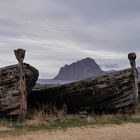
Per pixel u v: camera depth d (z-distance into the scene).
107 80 18.14
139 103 20.38
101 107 18.66
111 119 16.80
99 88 18.22
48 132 13.59
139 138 12.70
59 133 13.39
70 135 13.01
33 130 13.98
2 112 16.44
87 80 18.39
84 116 17.94
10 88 16.30
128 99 18.28
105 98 18.39
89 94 18.45
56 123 15.63
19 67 16.38
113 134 13.31
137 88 18.38
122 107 18.41
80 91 18.52
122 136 12.98
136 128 14.69
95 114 18.81
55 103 19.17
